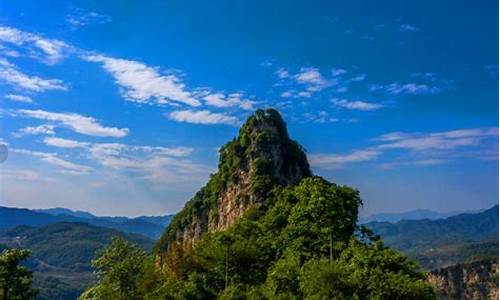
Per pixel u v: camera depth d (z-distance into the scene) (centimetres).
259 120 17375
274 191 15100
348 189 11262
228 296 9362
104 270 9819
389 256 8994
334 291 8144
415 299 8131
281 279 9225
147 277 10738
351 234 10800
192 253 11694
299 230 10844
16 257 7794
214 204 18062
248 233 12475
